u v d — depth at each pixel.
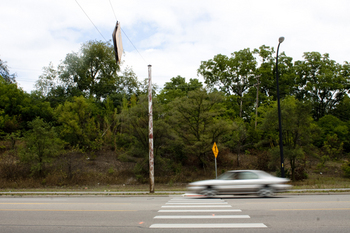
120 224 7.09
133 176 29.42
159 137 28.86
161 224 6.97
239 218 7.59
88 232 6.32
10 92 37.44
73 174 27.69
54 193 17.94
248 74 47.03
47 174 27.12
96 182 27.14
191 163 34.47
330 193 15.88
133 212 8.97
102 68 48.50
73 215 8.50
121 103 40.81
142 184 27.31
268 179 13.77
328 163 34.19
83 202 12.49
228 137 33.28
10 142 32.91
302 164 30.94
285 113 25.73
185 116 30.94
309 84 47.06
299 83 51.66
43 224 7.21
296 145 26.20
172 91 45.88
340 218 7.55
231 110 42.78
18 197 16.41
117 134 36.59
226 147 32.88
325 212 8.49
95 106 43.44
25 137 27.98
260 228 6.42
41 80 47.78
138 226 6.82
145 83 49.62
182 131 31.36
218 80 48.28
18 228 6.79
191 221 7.28
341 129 38.84
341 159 35.72
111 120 38.53
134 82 50.38
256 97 43.31
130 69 51.69
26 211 9.41
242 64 46.28
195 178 29.78
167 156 35.47
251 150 37.59
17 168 27.23
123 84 51.41
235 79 47.91
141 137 29.08
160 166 29.58
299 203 10.73
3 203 12.12
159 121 28.23
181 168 31.95
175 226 6.72
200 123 31.19
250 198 13.22
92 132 34.72
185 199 13.50
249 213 8.38
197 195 15.98
